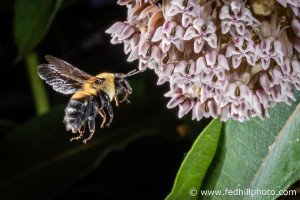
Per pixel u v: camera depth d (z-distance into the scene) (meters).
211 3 0.22
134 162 0.31
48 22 0.28
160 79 0.22
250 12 0.21
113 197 0.31
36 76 0.33
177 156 0.31
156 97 0.30
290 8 0.22
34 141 0.29
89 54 0.34
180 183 0.24
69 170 0.29
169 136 0.29
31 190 0.29
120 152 0.31
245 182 0.24
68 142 0.29
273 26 0.22
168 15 0.21
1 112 0.36
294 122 0.23
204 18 0.21
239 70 0.22
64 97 0.32
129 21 0.22
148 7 0.22
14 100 0.37
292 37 0.22
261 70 0.22
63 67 0.23
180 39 0.22
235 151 0.24
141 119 0.30
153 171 0.31
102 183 0.31
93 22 0.35
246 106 0.22
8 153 0.29
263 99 0.22
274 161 0.23
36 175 0.29
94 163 0.29
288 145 0.23
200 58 0.22
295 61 0.22
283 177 0.23
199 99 0.23
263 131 0.24
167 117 0.29
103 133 0.29
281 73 0.22
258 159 0.24
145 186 0.31
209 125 0.23
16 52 0.36
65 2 0.31
